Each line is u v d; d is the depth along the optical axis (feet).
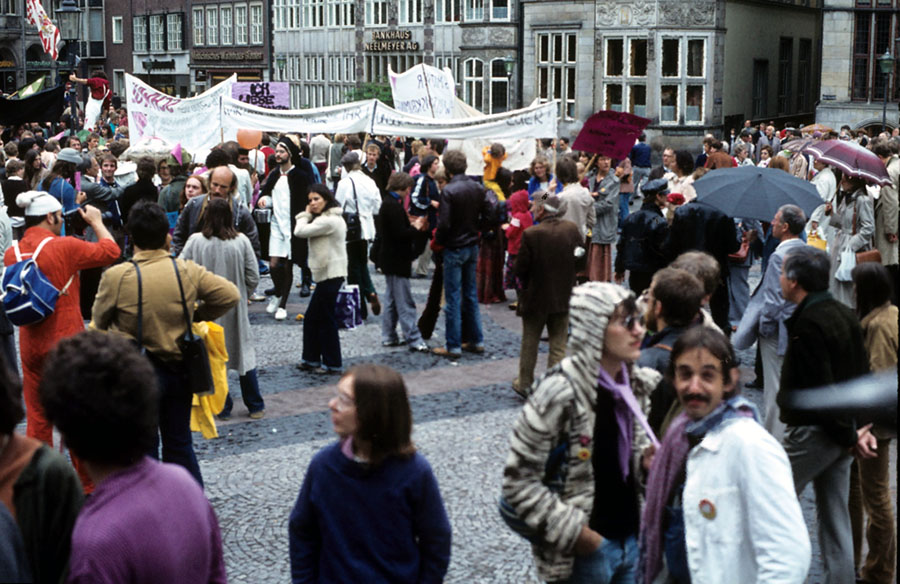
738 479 11.25
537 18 122.11
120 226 39.32
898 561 12.39
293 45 176.24
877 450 18.12
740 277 38.50
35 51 228.84
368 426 11.69
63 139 72.64
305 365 33.73
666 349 15.75
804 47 139.23
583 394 12.34
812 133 97.71
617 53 116.47
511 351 36.40
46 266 22.48
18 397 10.12
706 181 32.32
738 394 11.69
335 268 32.89
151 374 9.71
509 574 19.34
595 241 43.80
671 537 11.97
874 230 34.58
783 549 10.97
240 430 28.04
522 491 12.31
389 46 150.71
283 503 22.91
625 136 42.55
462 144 59.41
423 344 36.29
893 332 19.58
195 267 20.95
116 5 218.38
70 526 10.31
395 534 11.86
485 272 44.73
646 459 12.99
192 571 9.74
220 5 192.34
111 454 9.48
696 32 113.60
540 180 45.57
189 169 44.80
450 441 26.89
